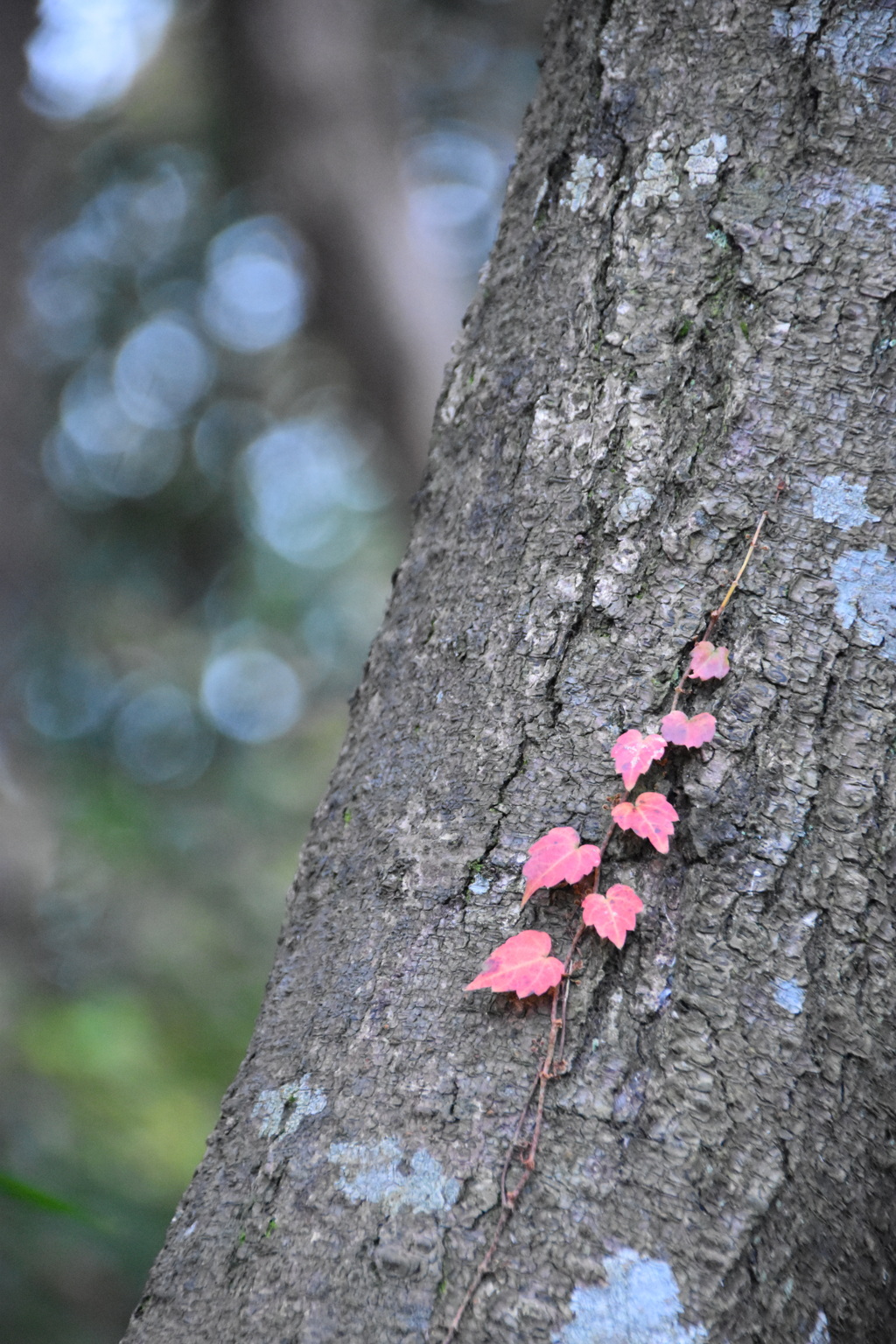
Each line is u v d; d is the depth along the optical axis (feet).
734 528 4.34
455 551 4.47
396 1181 4.17
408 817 4.35
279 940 4.43
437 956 4.27
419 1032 4.24
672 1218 4.13
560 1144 4.17
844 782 4.26
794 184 4.39
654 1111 4.17
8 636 13.94
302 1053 4.28
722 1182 4.15
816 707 4.28
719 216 4.40
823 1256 4.14
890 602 4.30
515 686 4.35
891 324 4.35
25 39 13.06
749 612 4.32
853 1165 4.17
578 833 4.28
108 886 14.17
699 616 4.33
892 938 4.23
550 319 4.47
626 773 4.27
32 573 15.37
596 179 4.48
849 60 4.40
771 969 4.22
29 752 14.79
